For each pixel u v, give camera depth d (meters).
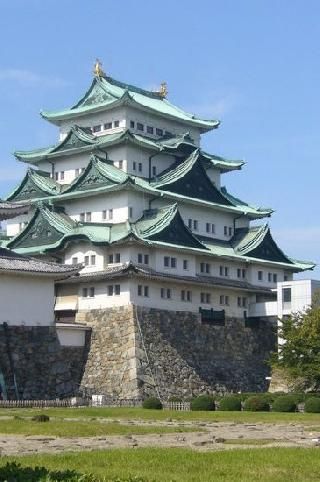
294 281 109.00
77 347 97.50
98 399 88.31
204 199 116.44
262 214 122.56
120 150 112.75
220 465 29.44
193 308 105.31
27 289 92.44
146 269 99.56
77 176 114.31
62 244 103.56
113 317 97.50
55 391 92.19
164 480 24.77
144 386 92.56
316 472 28.09
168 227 104.19
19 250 108.31
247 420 62.88
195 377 100.06
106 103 116.69
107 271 97.88
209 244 114.81
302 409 78.56
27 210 102.88
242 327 111.62
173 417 66.00
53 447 37.75
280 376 102.44
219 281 109.12
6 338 89.25
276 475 27.08
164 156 118.50
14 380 88.25
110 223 106.38
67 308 102.25
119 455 32.28
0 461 29.64
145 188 105.69
